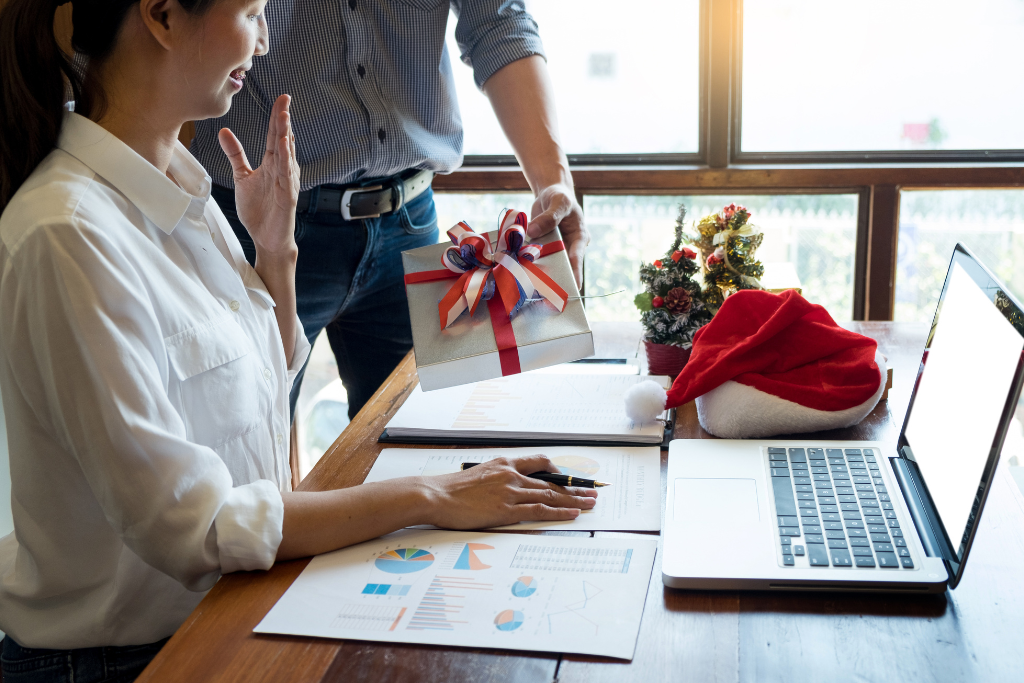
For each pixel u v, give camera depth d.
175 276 0.97
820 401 1.06
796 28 2.44
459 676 0.68
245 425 1.05
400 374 1.40
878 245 2.52
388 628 0.74
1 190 0.94
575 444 1.09
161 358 0.90
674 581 0.78
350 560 0.85
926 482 0.86
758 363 1.10
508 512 0.90
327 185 1.57
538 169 1.52
